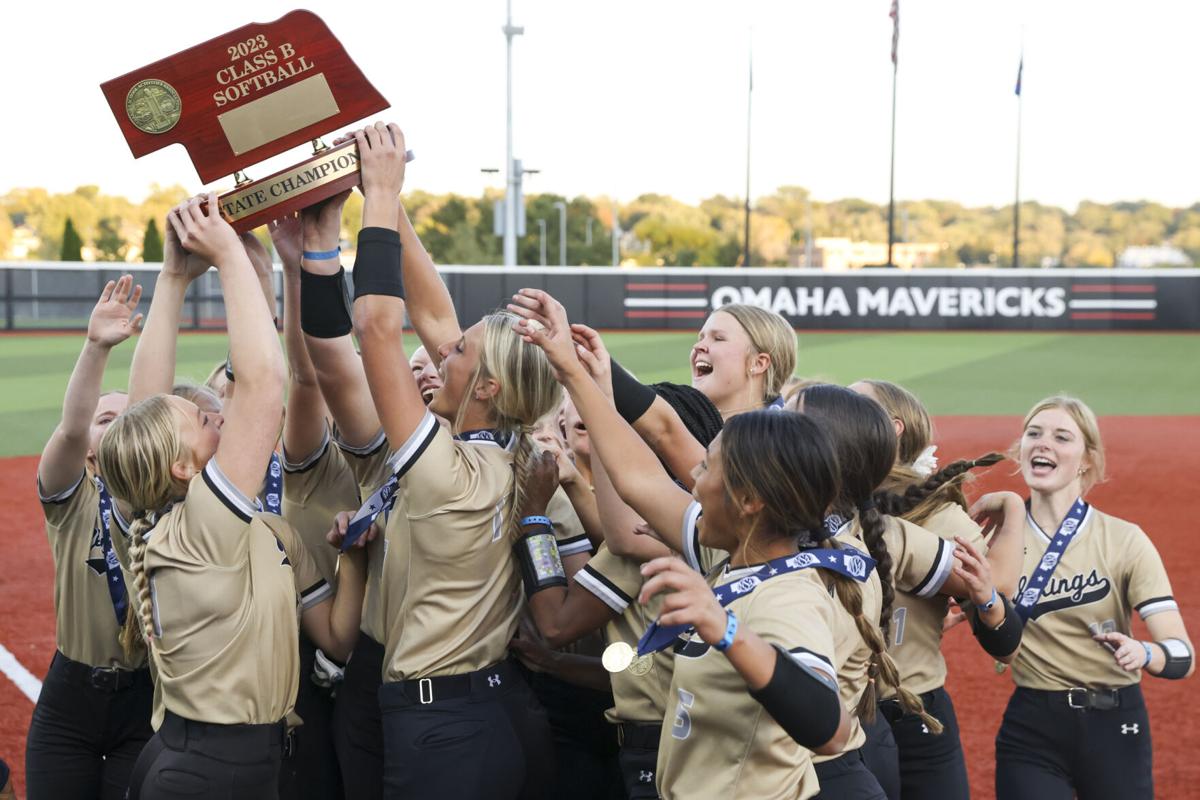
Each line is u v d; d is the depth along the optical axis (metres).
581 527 3.30
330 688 3.47
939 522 3.31
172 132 2.75
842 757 2.59
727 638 1.96
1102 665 3.74
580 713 3.42
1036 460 3.91
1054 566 3.80
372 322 2.70
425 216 94.31
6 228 90.75
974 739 5.48
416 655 2.83
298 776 3.44
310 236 2.94
